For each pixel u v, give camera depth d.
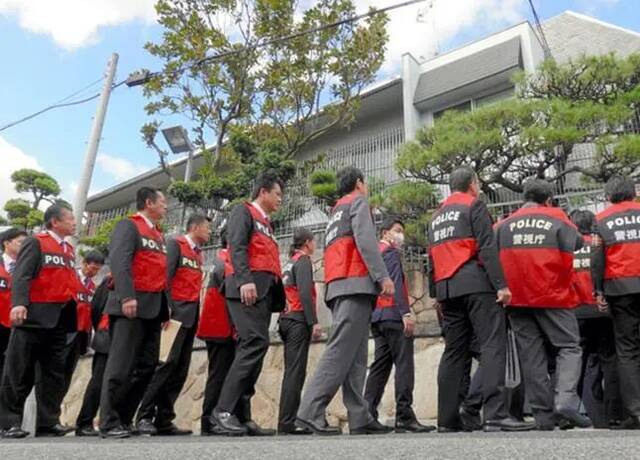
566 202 8.84
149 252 4.26
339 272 3.68
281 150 12.98
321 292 9.04
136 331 4.05
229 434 3.78
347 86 14.82
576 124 8.86
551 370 4.64
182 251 5.30
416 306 8.48
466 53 15.50
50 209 5.02
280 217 11.59
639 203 4.32
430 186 9.16
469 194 4.12
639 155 8.20
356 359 3.77
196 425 7.57
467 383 4.32
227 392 3.88
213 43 14.21
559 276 3.84
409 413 4.64
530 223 3.96
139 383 4.40
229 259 4.41
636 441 1.70
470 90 14.85
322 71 14.62
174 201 15.80
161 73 12.30
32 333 4.66
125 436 3.78
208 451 1.94
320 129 15.55
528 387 3.79
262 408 7.24
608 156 8.74
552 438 1.88
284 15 14.30
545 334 3.92
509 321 4.25
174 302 5.13
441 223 3.97
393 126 17.00
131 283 3.98
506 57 14.18
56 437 4.40
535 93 10.32
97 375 5.43
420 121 15.72
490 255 3.67
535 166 9.88
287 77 14.39
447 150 9.02
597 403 4.91
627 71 9.48
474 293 3.69
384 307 4.80
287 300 5.23
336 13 14.40
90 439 3.61
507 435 2.54
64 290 4.87
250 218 4.18
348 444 1.92
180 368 5.19
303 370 5.03
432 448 1.78
